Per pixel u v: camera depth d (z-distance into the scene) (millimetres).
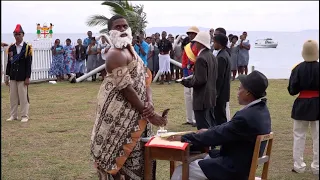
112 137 4312
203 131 4336
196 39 7121
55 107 11938
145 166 4414
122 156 4309
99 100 4379
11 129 9164
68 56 19047
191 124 9438
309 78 5934
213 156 4645
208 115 7219
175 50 17578
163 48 16719
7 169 6445
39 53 19016
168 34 18672
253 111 4176
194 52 8211
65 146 7762
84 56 19156
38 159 6957
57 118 10383
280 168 6480
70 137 8430
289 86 6172
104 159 4340
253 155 4129
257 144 4109
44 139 8273
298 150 6219
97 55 18406
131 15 18719
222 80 7629
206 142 4230
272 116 10398
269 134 4246
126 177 4414
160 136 4500
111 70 4230
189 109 9352
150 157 4395
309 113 5977
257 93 4242
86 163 6746
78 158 7012
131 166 4398
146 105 4309
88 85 17016
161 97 13430
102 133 4336
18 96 10078
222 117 7793
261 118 4176
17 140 8188
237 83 16344
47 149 7559
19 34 9852
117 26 4297
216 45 7707
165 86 16312
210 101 7094
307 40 6027
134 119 4312
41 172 6309
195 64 7059
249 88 4242
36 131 8953
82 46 19125
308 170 6383
